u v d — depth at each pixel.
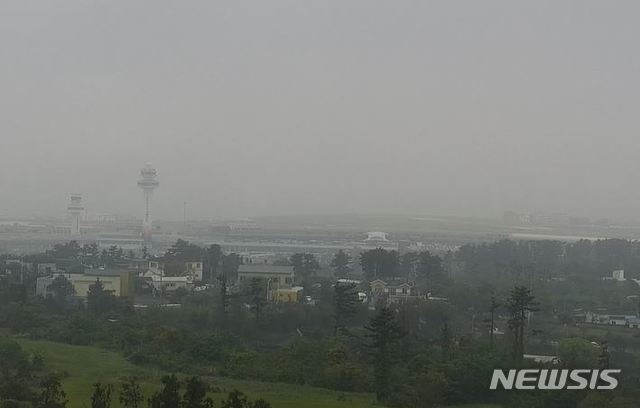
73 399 33.56
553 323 65.69
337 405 36.03
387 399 38.31
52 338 51.38
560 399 37.84
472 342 50.72
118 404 32.09
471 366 41.22
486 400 40.00
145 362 44.50
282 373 42.69
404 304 65.50
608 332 60.59
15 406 30.80
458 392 39.66
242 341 52.41
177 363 44.59
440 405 39.09
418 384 40.00
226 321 58.31
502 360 42.97
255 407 27.78
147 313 61.06
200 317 58.59
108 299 65.12
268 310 60.88
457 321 64.12
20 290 65.44
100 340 50.97
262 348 51.59
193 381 28.14
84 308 64.56
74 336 51.16
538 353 49.78
